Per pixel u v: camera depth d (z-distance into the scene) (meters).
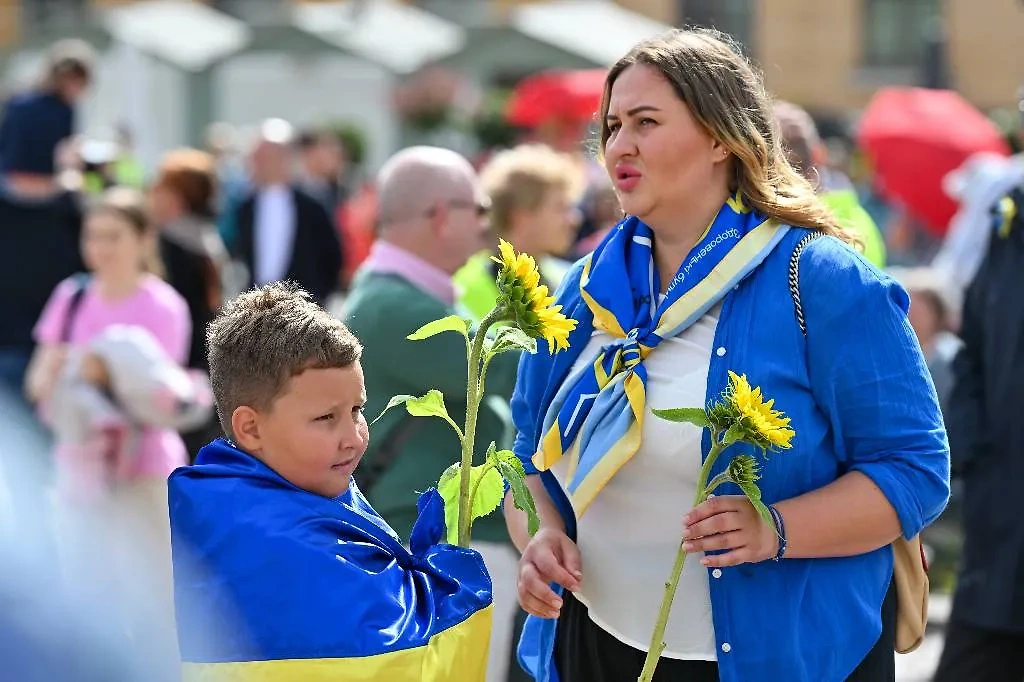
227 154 20.27
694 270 3.60
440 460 5.18
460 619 3.30
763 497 3.50
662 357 3.64
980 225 9.11
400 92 24.89
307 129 18.86
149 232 8.17
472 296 6.68
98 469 7.02
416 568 3.37
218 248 10.16
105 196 8.24
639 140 3.61
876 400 3.49
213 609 3.17
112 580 2.68
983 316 5.68
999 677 5.73
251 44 24.75
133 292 8.07
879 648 3.71
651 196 3.63
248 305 3.41
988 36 33.41
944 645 5.86
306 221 12.51
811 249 3.56
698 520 3.36
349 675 3.11
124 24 25.31
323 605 3.14
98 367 7.09
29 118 12.10
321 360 3.28
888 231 18.23
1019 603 5.55
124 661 2.55
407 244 5.44
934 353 8.70
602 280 3.74
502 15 34.94
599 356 3.72
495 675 5.55
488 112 24.16
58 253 10.19
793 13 34.66
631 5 34.78
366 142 25.27
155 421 7.10
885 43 34.53
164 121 24.70
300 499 3.27
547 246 6.75
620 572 3.73
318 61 24.97
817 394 3.52
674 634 3.64
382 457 5.15
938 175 16.86
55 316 8.09
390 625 3.17
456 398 5.21
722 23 35.06
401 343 5.18
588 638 3.87
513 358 5.31
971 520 5.69
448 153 5.67
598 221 11.64
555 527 3.89
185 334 8.26
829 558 3.57
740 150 3.61
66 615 2.47
